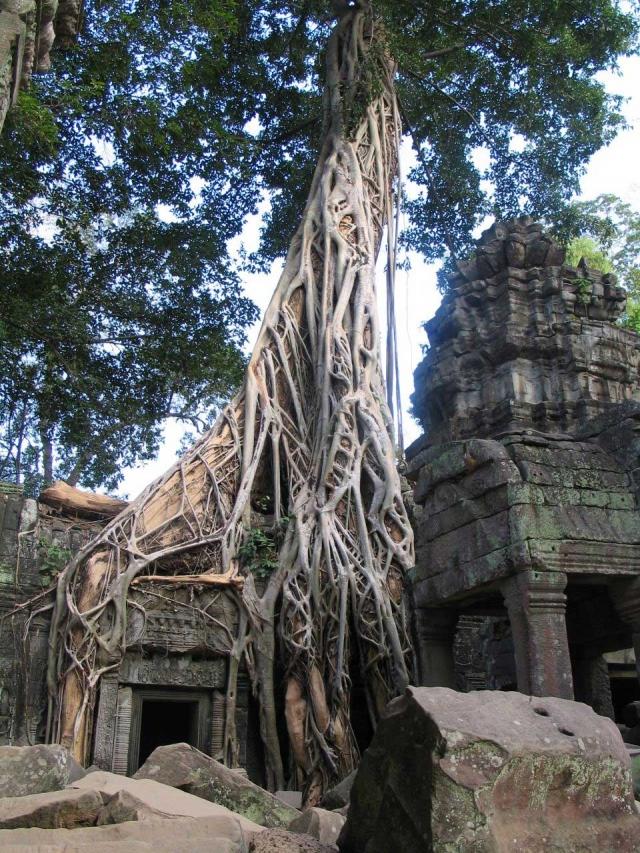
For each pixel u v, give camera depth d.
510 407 10.88
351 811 3.91
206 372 18.67
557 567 6.79
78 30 8.80
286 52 21.33
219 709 12.77
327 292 15.85
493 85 20.52
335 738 11.66
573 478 7.26
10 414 18.06
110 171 17.09
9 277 15.97
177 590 13.05
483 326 11.97
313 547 12.85
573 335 11.40
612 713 8.67
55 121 14.69
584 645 8.77
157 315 18.16
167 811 4.40
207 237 18.69
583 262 12.18
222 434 14.95
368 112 17.89
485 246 12.32
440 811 3.31
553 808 3.57
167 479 14.23
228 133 16.91
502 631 10.15
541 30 18.88
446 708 3.61
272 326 15.92
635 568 7.08
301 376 15.55
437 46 20.38
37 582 12.64
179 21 15.07
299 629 12.35
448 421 11.59
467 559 7.45
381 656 12.14
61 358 16.78
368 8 18.70
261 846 4.12
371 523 13.20
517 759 3.47
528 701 3.96
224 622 13.02
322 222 16.81
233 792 6.14
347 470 13.52
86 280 17.84
